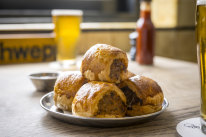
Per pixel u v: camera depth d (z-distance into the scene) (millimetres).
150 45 1189
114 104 575
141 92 607
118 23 1755
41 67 1172
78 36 1188
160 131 554
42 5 1638
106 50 604
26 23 1588
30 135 543
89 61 619
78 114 567
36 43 1303
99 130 557
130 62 1265
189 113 681
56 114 579
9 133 556
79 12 1176
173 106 735
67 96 640
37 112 701
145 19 1185
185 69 1117
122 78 610
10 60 1267
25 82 955
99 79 601
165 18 1844
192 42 1860
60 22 1147
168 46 1853
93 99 550
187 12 1816
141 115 600
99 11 1765
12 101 781
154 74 1031
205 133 510
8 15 1558
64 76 674
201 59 498
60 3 1670
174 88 874
